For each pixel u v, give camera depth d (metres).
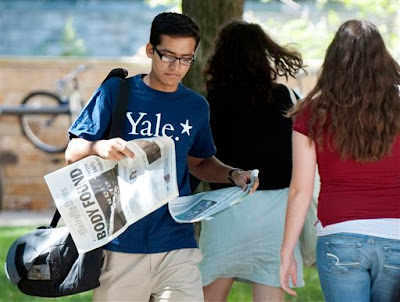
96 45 43.22
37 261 8.12
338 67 7.92
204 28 12.86
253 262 9.73
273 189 9.73
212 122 9.83
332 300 8.02
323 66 8.06
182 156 8.48
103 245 8.08
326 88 7.93
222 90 9.86
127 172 7.98
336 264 7.89
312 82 24.25
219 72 9.95
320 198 8.09
